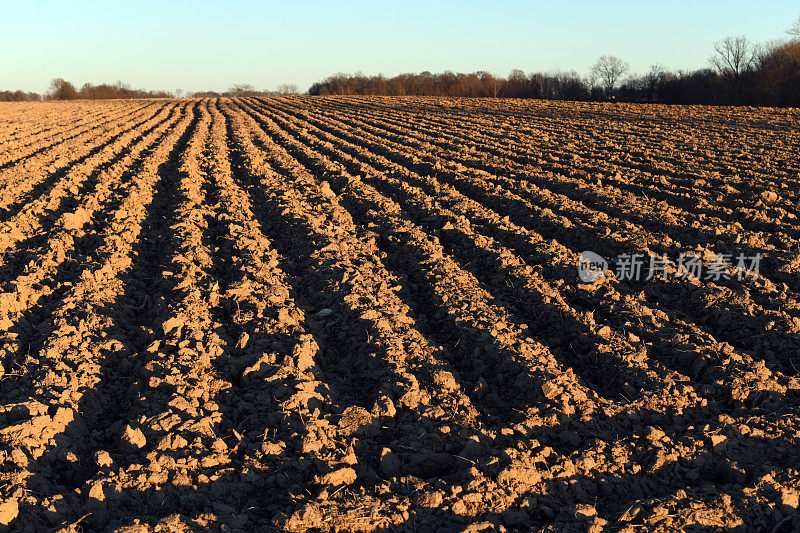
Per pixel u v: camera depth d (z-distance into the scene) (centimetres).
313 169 1853
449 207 1288
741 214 1162
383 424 530
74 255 966
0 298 729
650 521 413
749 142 2172
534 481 452
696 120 3083
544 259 940
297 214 1177
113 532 393
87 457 495
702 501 430
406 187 1445
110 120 3700
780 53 4950
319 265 900
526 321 748
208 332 681
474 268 936
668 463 479
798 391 573
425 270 895
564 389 566
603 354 639
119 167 1694
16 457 462
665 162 1750
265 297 773
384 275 877
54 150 2088
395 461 479
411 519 417
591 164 1741
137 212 1214
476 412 542
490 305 769
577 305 796
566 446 503
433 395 566
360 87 9150
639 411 548
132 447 488
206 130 2936
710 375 605
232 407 558
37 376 591
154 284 853
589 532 401
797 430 511
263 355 618
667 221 1111
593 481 461
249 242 991
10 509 409
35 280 840
